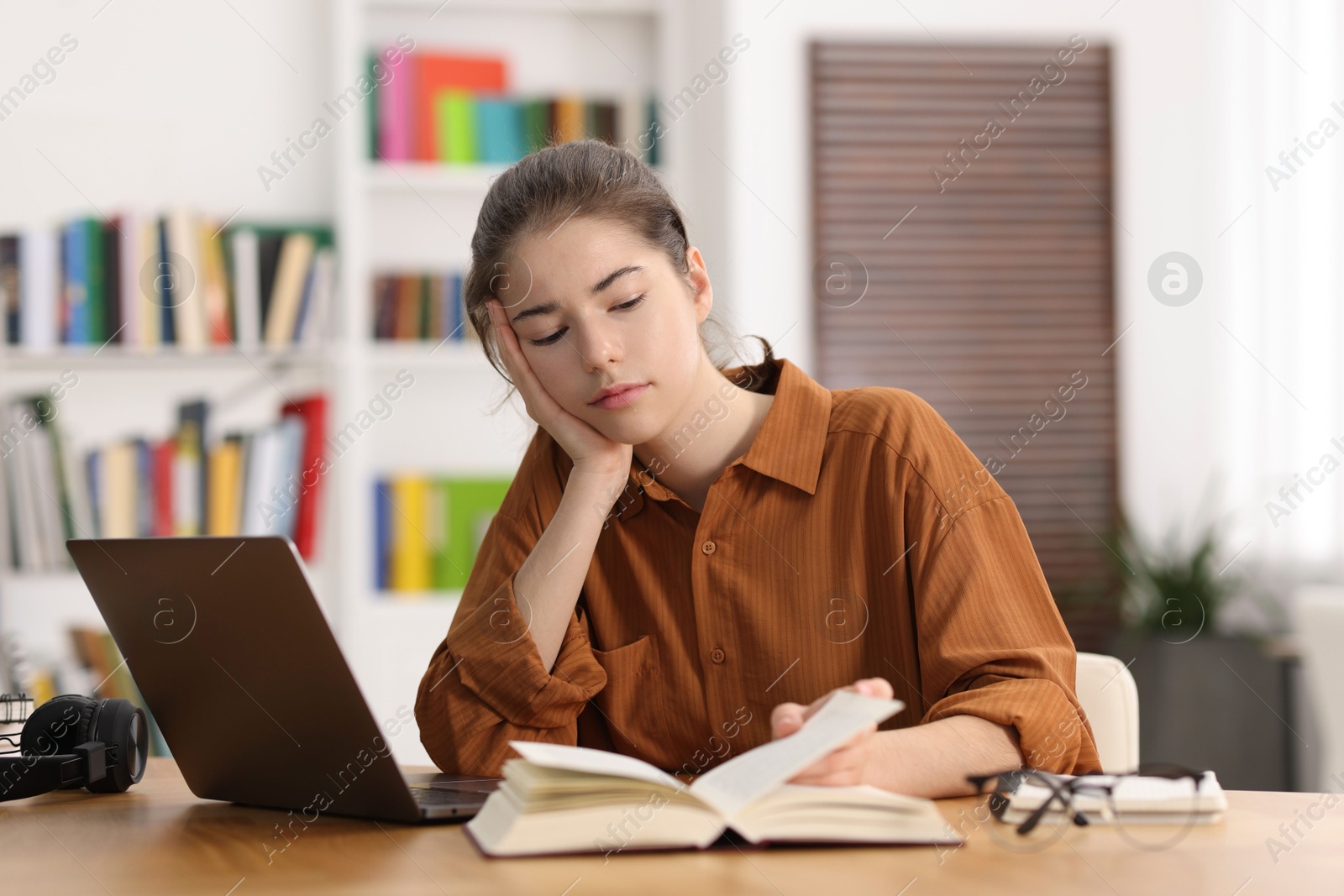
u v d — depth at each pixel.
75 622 2.87
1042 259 3.60
